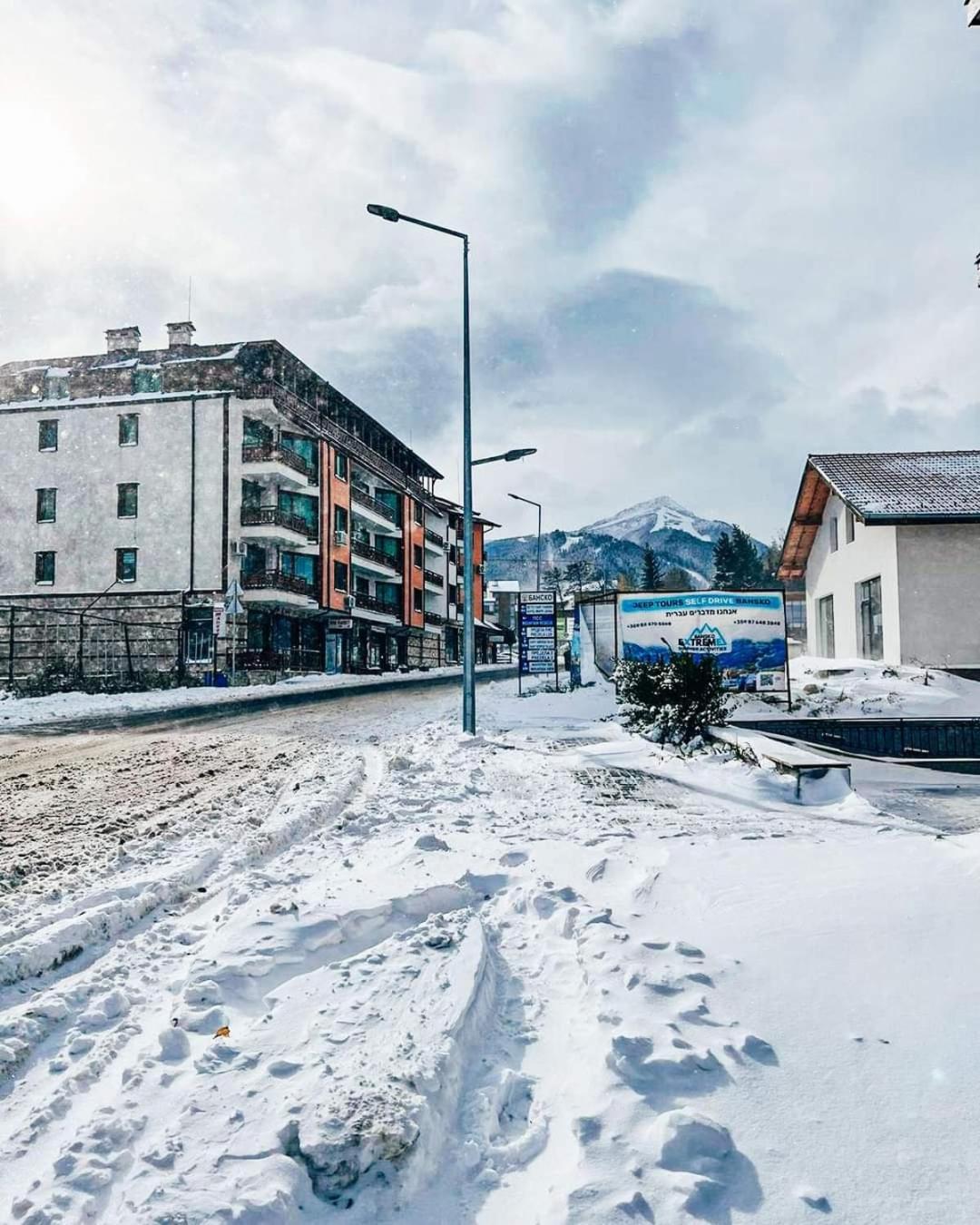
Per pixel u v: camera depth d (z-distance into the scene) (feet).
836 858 15.92
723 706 41.65
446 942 11.57
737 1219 5.88
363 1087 7.39
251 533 116.26
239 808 24.41
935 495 63.21
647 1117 7.10
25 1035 9.52
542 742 40.96
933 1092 7.46
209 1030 9.32
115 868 17.17
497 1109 7.66
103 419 119.65
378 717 57.98
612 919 12.35
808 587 85.05
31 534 119.55
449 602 215.31
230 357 121.29
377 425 164.04
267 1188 6.15
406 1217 6.15
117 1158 6.82
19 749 39.81
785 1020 8.87
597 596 76.89
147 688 89.97
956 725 49.88
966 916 11.74
